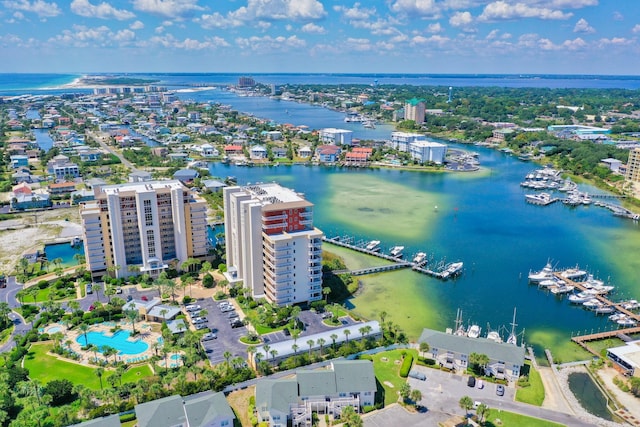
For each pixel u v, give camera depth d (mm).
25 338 181125
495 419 143375
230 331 191500
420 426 140500
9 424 133875
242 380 159250
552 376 167625
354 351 177375
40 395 144750
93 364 168625
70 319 196125
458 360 170125
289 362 168125
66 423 134125
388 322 193125
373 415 145125
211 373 158000
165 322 196000
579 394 158375
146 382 151625
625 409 150250
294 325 193625
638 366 164875
